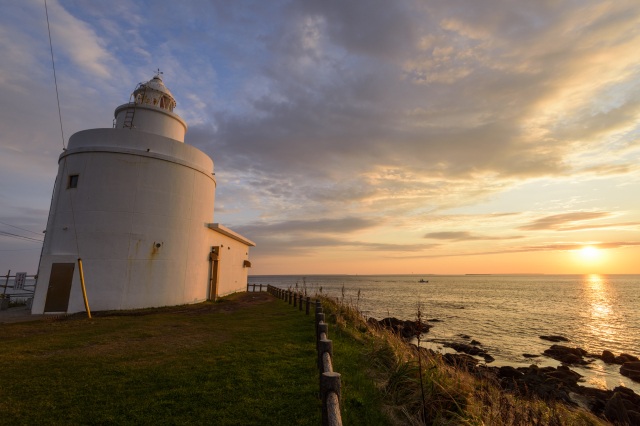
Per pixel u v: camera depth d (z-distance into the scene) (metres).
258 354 7.55
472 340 24.70
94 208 15.31
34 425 4.21
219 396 5.13
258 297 24.23
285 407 4.78
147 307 15.79
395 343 8.66
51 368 6.51
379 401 5.21
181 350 7.97
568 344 25.28
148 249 16.12
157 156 16.78
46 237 16.83
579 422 5.71
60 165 16.78
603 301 59.50
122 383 5.67
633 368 18.00
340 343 8.98
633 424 10.60
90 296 14.68
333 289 77.56
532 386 12.57
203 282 19.64
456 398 4.99
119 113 19.58
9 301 18.62
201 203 19.19
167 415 4.50
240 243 30.16
